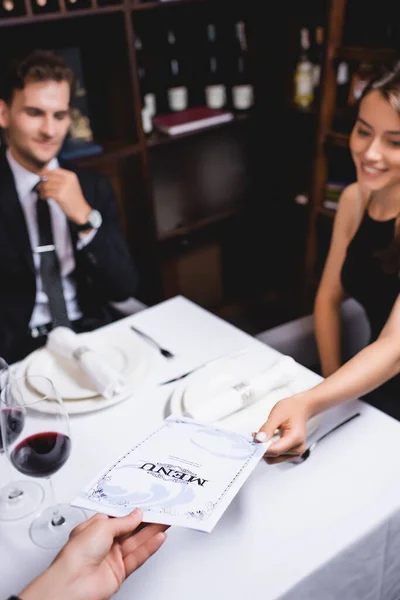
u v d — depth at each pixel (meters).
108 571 0.78
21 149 1.91
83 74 2.44
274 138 2.98
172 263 2.86
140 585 0.82
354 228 1.55
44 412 0.94
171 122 2.57
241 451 0.93
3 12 2.02
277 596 0.80
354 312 1.66
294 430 0.99
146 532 0.85
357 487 0.96
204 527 0.78
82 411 1.15
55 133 1.92
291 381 1.18
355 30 2.33
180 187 2.88
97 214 1.92
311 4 2.52
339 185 2.51
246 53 2.77
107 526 0.78
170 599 0.80
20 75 1.82
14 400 1.02
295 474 1.00
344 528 0.89
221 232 3.10
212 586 0.81
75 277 2.06
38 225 1.98
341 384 1.13
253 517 0.92
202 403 1.10
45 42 2.28
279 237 3.26
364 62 2.23
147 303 2.88
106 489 0.86
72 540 0.79
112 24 2.22
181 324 1.49
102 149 2.38
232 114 2.70
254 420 1.09
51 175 1.87
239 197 3.08
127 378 1.25
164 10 2.52
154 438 0.96
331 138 2.40
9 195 1.90
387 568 1.00
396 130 1.31
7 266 1.93
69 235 2.00
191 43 2.69
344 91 2.51
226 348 1.37
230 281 3.29
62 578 0.75
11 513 0.96
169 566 0.85
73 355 1.25
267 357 1.31
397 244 1.45
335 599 0.91
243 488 0.97
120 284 2.02
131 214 2.70
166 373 1.28
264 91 2.85
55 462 0.93
